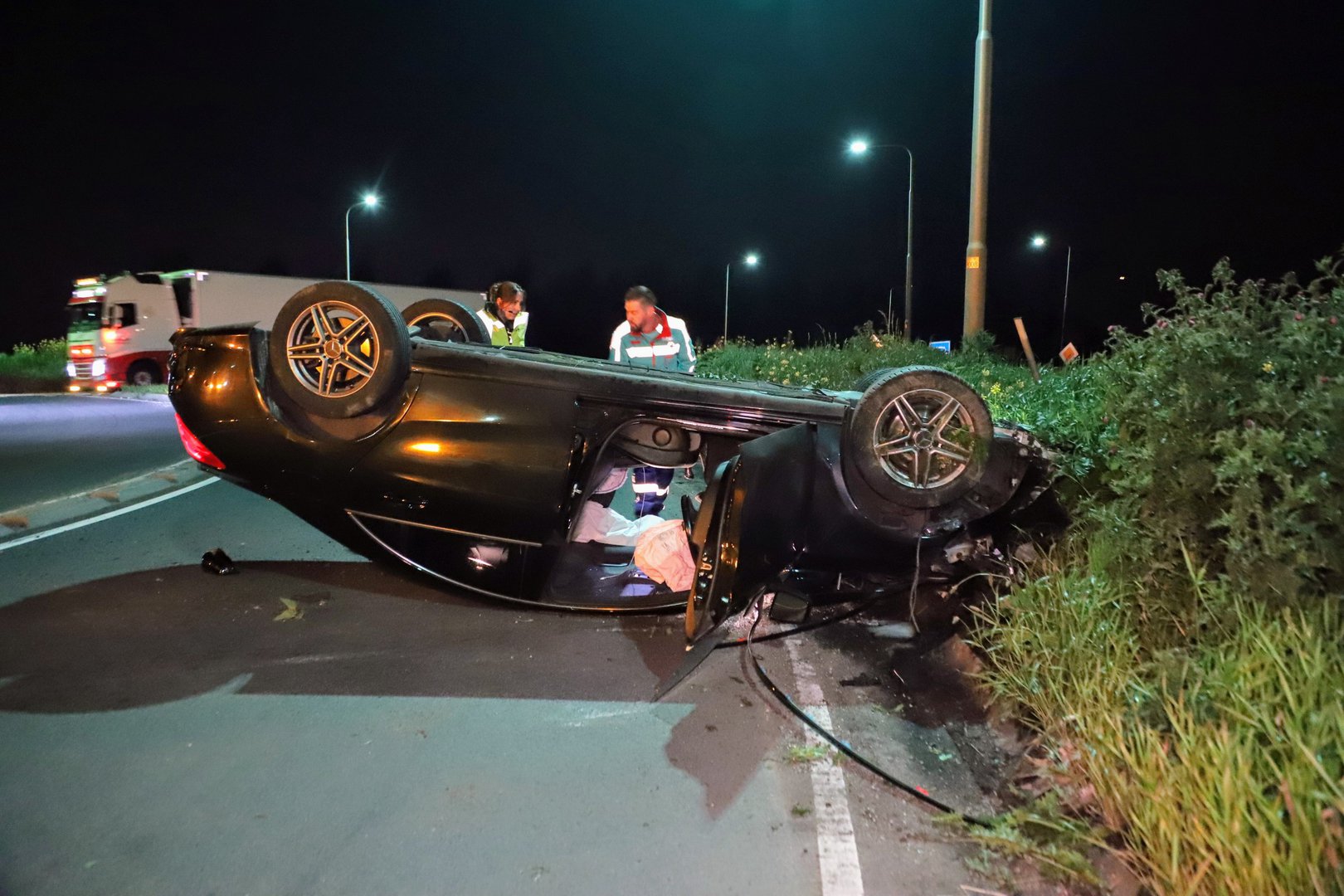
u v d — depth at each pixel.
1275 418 3.50
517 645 4.78
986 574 4.59
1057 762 3.45
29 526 7.18
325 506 4.95
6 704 3.99
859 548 4.69
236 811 3.18
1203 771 2.76
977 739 3.89
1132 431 4.32
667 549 4.91
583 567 5.42
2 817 3.12
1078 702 3.50
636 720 3.97
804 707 4.15
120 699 4.05
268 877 2.82
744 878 2.87
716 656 4.72
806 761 3.63
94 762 3.50
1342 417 3.18
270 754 3.59
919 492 4.49
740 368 17.33
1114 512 4.08
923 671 4.56
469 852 2.97
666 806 3.27
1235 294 4.05
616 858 2.96
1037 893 2.83
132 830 3.06
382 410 4.69
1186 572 3.73
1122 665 3.58
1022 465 4.71
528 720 3.94
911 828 3.18
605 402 4.75
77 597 5.46
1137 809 2.90
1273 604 3.24
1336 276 3.68
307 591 5.61
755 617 5.16
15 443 12.82
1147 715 3.12
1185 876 2.61
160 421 16.27
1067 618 3.94
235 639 4.80
